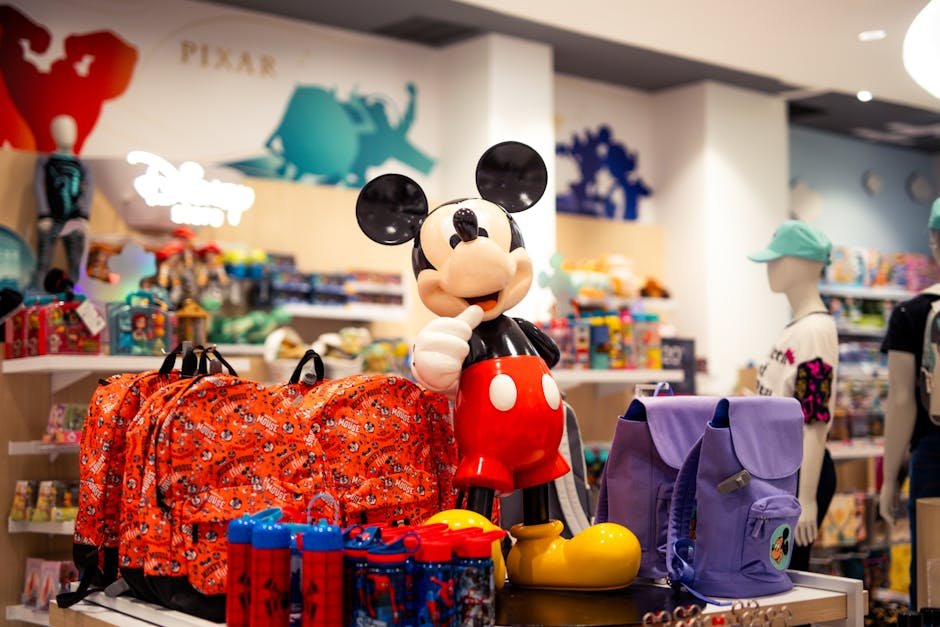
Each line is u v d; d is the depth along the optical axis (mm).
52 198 4832
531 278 2436
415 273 2439
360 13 6320
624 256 7641
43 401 4523
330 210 6133
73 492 4270
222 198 5375
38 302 4320
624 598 2188
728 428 2256
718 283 7793
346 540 1899
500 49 6711
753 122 8117
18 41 5418
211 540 2133
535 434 2262
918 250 10344
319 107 6477
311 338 6020
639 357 5699
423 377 2262
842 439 6348
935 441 3713
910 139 9836
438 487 2426
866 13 5180
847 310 8023
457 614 1863
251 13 6227
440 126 6988
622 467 2393
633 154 8086
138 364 4293
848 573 6211
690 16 5227
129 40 5773
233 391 2217
